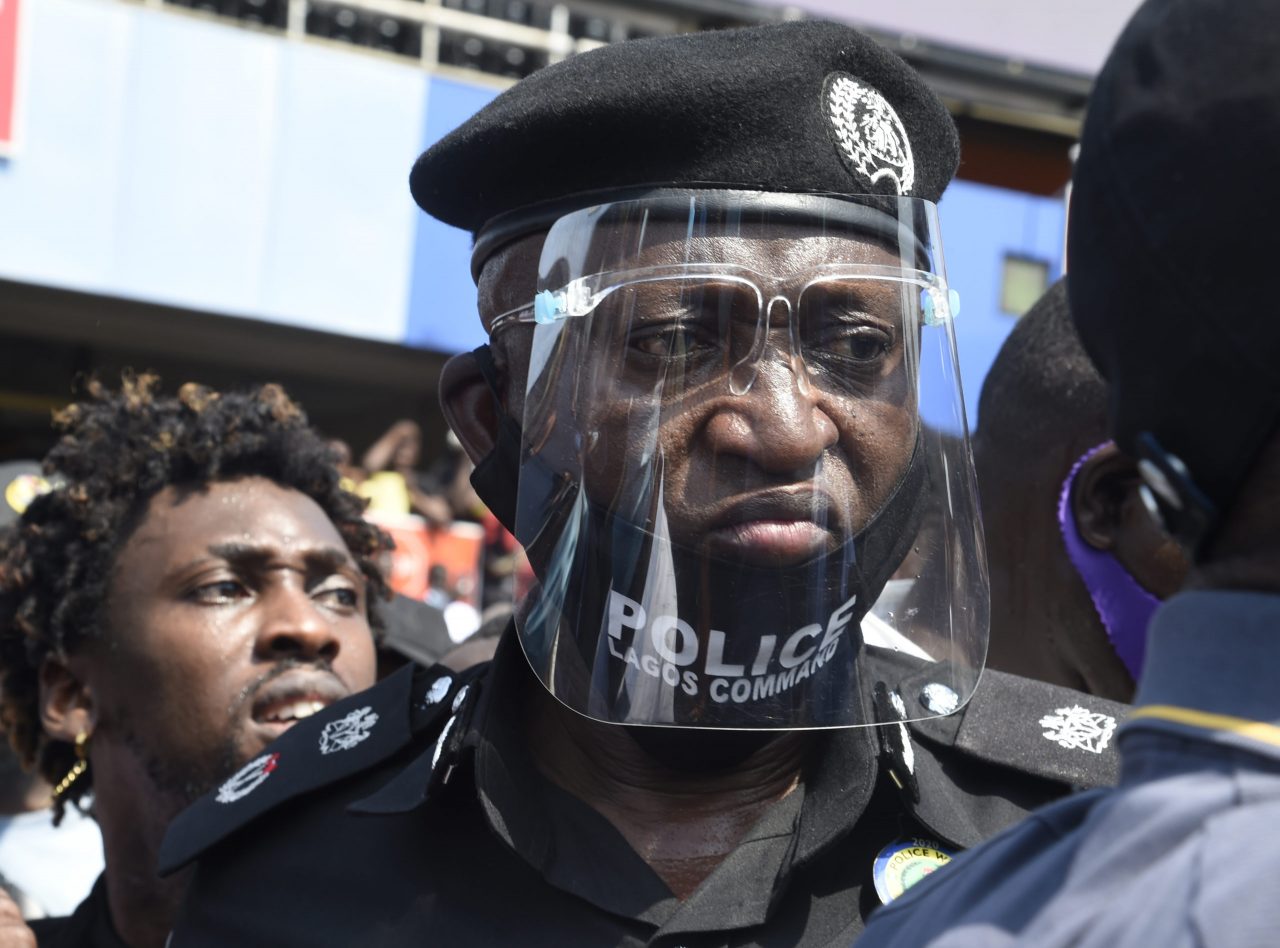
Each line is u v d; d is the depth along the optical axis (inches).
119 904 62.9
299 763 48.7
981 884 24.9
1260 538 22.5
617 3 312.5
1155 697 23.0
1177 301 22.5
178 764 61.0
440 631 85.7
